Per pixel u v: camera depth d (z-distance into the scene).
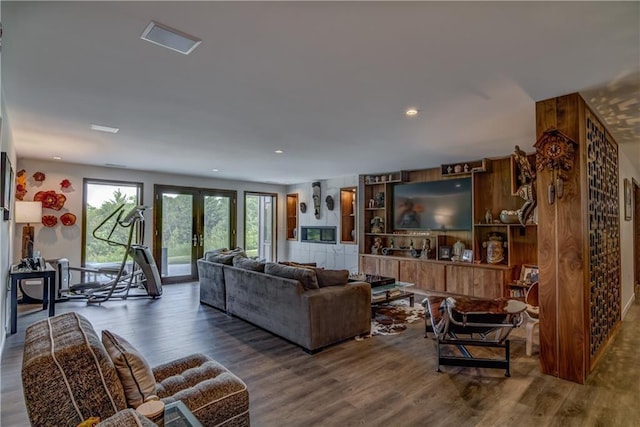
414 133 4.00
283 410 2.37
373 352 3.41
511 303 3.05
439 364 3.01
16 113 3.26
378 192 7.58
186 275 7.55
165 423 1.37
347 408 2.40
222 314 4.78
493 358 3.26
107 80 2.51
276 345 3.60
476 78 2.47
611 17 1.71
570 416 2.30
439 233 6.52
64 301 5.40
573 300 2.75
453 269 5.83
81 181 6.23
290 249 9.31
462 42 1.97
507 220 5.39
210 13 1.69
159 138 4.23
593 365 3.01
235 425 1.67
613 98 2.82
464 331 3.08
